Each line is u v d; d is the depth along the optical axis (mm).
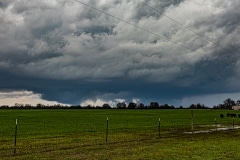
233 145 36594
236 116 142625
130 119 104750
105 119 103188
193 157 27531
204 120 106625
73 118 108812
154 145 35750
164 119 107625
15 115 128500
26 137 45000
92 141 39438
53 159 25859
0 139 42000
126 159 25984
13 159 25719
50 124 77875
